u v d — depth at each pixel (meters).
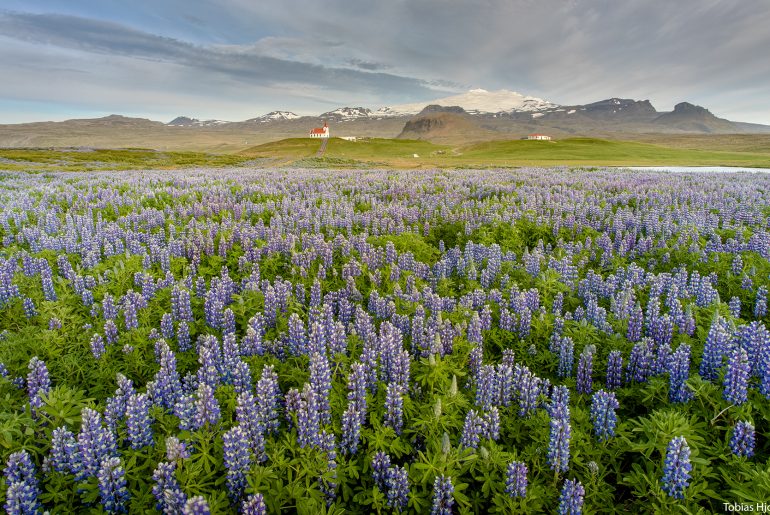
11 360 6.67
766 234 13.42
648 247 14.23
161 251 12.38
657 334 7.61
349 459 5.43
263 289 10.16
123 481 4.53
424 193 27.08
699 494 4.69
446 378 6.42
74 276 10.02
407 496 4.88
